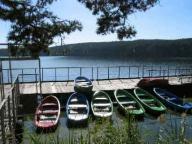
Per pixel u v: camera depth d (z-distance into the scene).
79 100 21.02
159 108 20.84
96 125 4.07
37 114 17.14
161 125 4.28
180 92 26.86
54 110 19.27
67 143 3.92
